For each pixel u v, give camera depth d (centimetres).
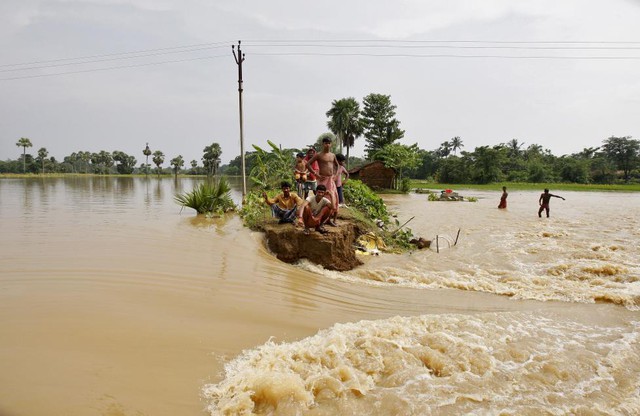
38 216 1316
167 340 445
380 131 6631
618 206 2770
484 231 1531
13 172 9250
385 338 500
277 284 711
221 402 345
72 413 306
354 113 6378
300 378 388
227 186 1508
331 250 914
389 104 6594
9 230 1023
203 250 873
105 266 698
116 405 323
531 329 585
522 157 10694
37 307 497
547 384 421
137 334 450
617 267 945
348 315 604
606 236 1423
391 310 655
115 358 395
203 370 393
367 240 1137
